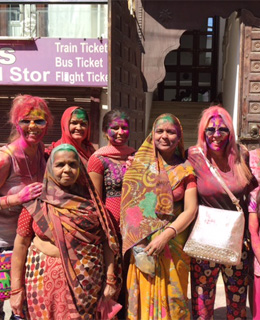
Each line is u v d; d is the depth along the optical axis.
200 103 9.52
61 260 2.21
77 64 5.77
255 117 5.60
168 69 10.49
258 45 5.49
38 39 5.74
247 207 2.60
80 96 6.02
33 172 2.59
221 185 2.52
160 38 5.36
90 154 3.09
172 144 2.45
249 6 5.36
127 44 5.07
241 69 5.56
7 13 5.84
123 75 4.95
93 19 5.87
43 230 2.24
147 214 2.46
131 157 2.65
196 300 2.65
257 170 2.69
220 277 4.14
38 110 2.50
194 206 2.46
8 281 2.56
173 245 2.47
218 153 2.57
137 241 2.44
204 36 10.34
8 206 2.37
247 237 2.63
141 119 6.08
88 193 2.34
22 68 5.80
